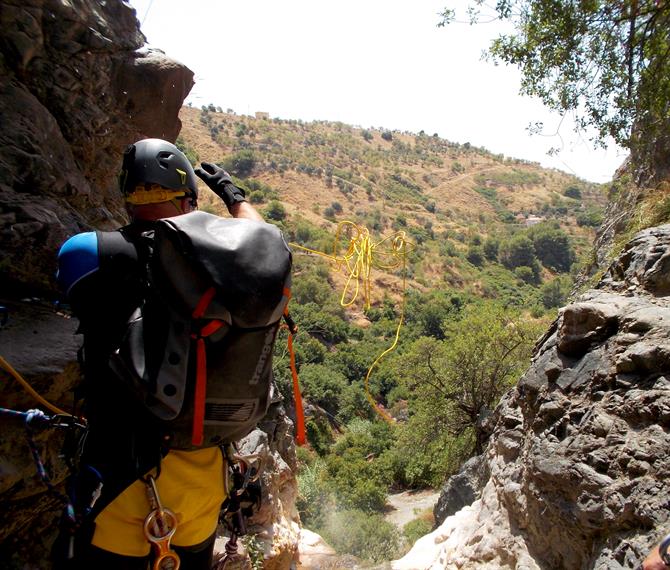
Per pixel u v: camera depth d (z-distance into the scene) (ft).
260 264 6.15
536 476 16.35
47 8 14.80
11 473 9.46
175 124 19.77
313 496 81.97
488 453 26.08
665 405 13.80
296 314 222.48
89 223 15.65
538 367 19.65
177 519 6.47
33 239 12.07
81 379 10.85
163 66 18.24
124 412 6.26
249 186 490.90
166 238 6.07
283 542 24.12
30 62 14.61
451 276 400.47
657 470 13.12
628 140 31.27
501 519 19.38
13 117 13.26
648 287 18.52
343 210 513.86
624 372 15.49
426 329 258.98
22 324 11.12
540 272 474.08
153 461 6.12
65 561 6.19
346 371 202.49
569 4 30.35
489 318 82.43
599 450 14.69
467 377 81.15
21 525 10.39
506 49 31.89
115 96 17.49
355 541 67.56
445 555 22.50
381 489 105.70
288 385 112.88
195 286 5.96
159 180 7.05
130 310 6.26
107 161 17.71
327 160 653.30
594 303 17.98
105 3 17.34
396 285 308.40
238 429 6.42
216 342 6.09
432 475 98.43
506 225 628.28
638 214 29.58
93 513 6.09
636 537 12.70
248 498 8.07
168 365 5.84
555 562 16.08
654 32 30.25
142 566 6.34
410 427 86.63
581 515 14.40
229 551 7.95
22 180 12.96
